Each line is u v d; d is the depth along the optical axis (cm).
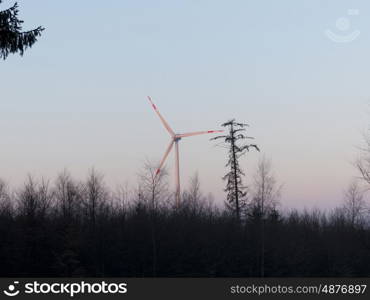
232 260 11944
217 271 11588
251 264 12075
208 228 12138
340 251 12688
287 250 12525
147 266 11019
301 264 12631
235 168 13125
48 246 10112
